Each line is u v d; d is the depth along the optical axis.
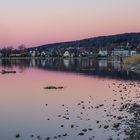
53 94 44.75
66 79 68.75
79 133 23.58
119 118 27.84
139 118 27.55
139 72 82.56
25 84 59.62
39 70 105.12
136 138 21.69
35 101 38.81
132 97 40.06
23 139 22.69
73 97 41.41
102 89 49.25
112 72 86.00
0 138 22.98
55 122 27.48
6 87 54.84
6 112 32.22
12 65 148.50
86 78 70.38
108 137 22.42
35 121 28.06
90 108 33.25
